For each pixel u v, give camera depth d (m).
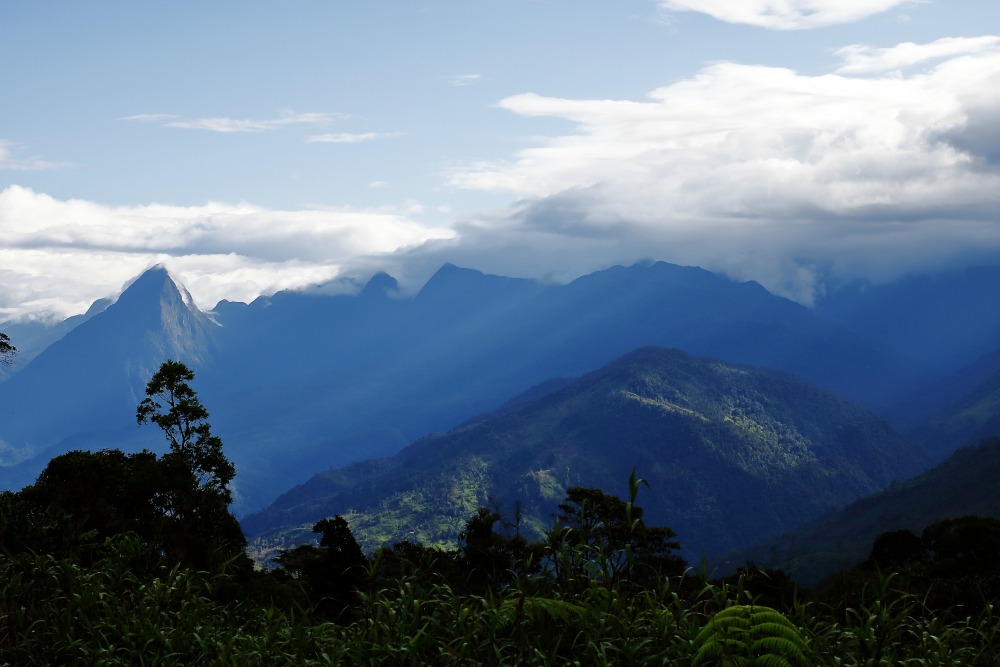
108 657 10.16
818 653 9.16
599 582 9.95
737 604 9.33
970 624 9.80
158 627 10.82
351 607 11.10
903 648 9.65
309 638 10.38
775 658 8.53
